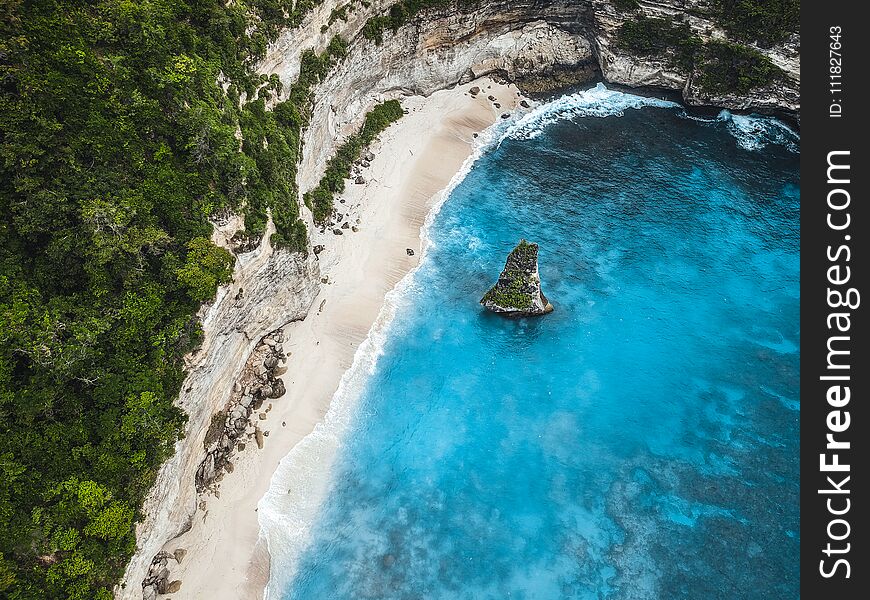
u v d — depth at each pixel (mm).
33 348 30125
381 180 59750
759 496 40375
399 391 46531
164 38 38531
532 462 42688
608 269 54500
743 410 44844
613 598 36531
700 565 37562
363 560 38438
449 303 52188
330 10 53938
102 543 31109
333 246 53781
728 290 52719
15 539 28172
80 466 31109
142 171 35844
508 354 48844
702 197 60750
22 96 31328
